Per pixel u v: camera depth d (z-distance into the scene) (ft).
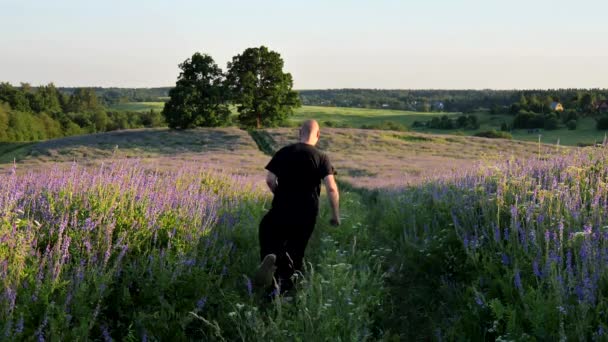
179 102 256.32
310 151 20.38
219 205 30.27
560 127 433.89
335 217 20.21
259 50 278.26
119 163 28.43
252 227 27.17
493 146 197.26
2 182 21.84
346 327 15.10
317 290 16.90
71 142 219.41
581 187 25.22
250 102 272.10
